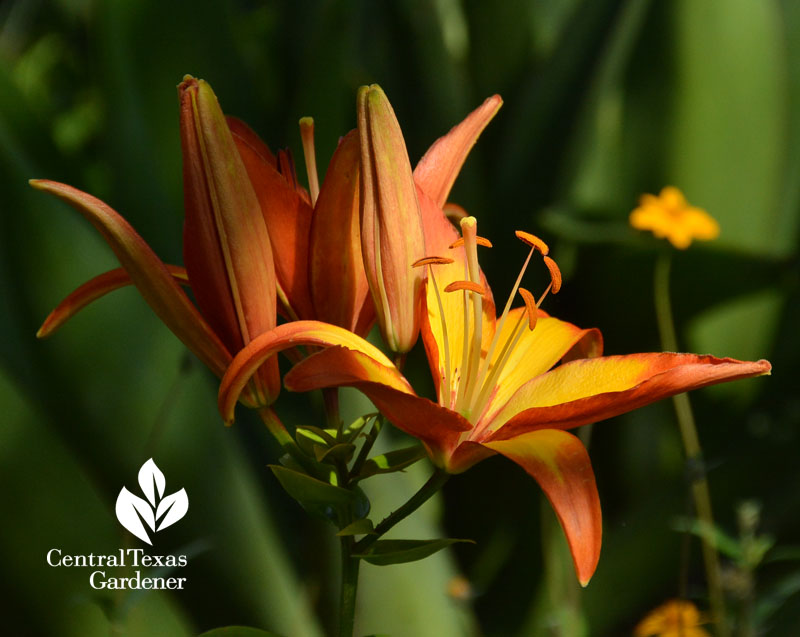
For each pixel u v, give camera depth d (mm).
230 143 762
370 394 752
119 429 983
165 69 1120
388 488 1026
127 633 920
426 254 805
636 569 1123
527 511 1191
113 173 1122
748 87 1303
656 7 1273
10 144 998
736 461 1181
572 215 1296
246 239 767
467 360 806
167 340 1000
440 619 1014
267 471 1077
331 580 1008
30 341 985
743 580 973
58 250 996
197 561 974
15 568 914
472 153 1279
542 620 1108
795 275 1205
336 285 788
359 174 773
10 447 923
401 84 1332
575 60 1281
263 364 779
